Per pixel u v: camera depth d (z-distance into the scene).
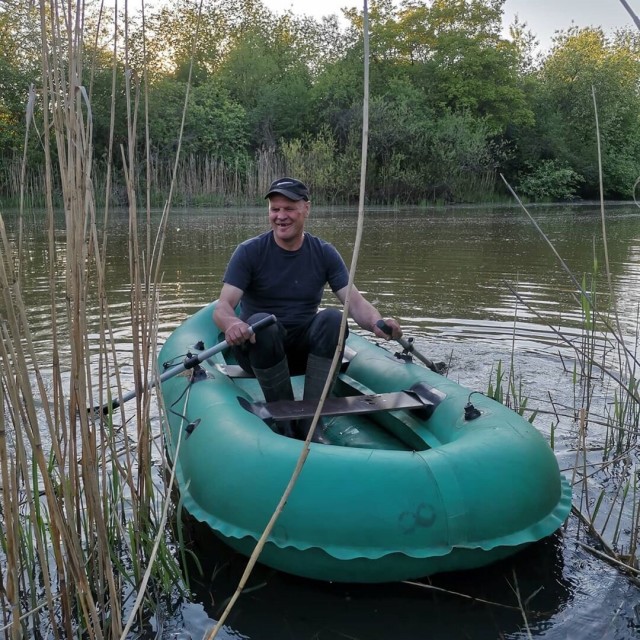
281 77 24.58
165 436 2.80
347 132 20.22
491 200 21.84
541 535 2.06
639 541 2.29
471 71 23.48
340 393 3.23
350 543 1.94
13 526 1.62
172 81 20.98
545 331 4.88
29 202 14.76
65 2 1.60
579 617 1.90
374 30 24.05
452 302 5.77
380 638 1.83
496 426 2.29
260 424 2.33
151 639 1.84
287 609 1.95
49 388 3.61
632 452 3.00
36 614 1.91
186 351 3.36
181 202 16.80
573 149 25.34
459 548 1.96
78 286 1.68
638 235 11.05
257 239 2.89
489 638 1.82
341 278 2.99
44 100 1.59
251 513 2.04
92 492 1.77
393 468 2.01
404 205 19.61
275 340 2.63
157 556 2.02
